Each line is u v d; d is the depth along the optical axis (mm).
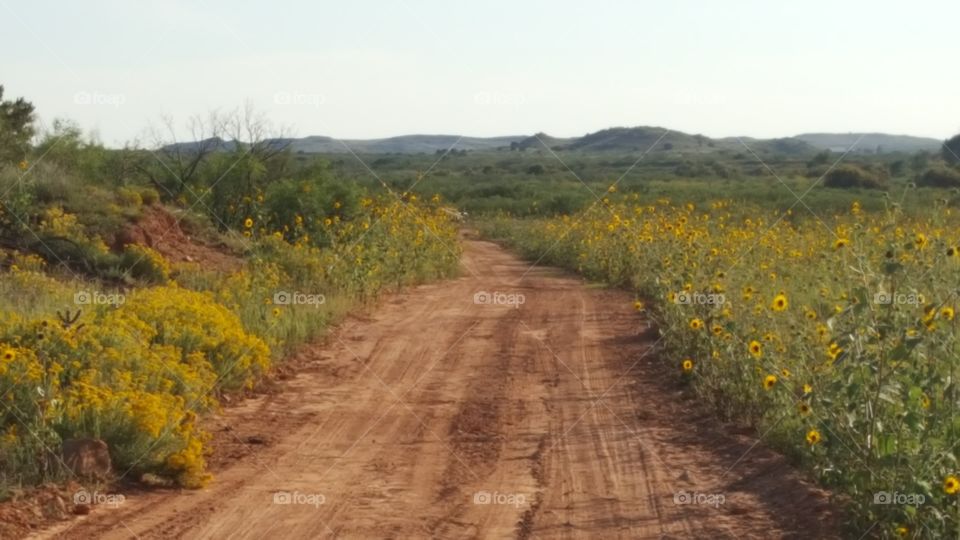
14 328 11125
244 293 17359
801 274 17656
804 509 8164
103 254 19922
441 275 28688
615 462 10125
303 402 12750
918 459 7148
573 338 17688
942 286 10516
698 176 75438
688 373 13414
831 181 50312
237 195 28328
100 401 9250
